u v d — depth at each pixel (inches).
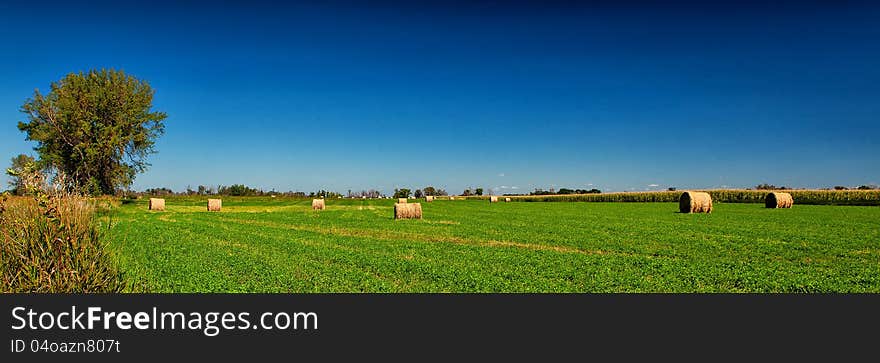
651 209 1903.3
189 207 2060.8
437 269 518.0
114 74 2290.8
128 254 627.8
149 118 2314.2
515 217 1396.4
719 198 2773.1
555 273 502.0
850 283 462.0
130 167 2273.6
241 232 936.9
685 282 464.4
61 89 2116.1
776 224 1109.7
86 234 331.3
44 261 318.0
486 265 550.9
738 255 645.3
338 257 604.1
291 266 540.7
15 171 315.3
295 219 1301.7
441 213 1622.8
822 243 763.4
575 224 1128.8
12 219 315.6
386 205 2413.9
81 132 2044.8
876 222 1153.4
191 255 623.2
